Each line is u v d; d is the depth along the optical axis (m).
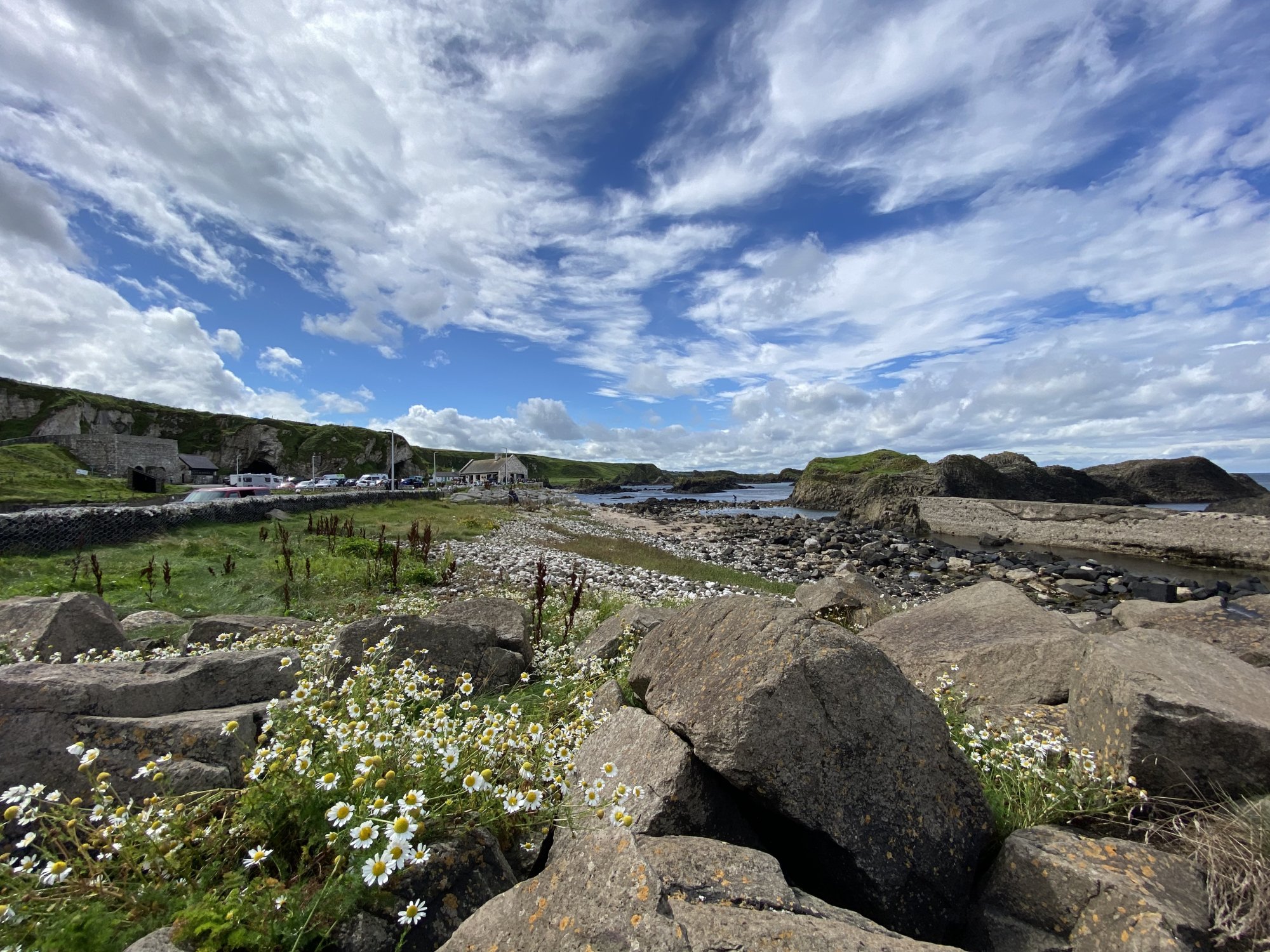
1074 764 4.01
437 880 2.65
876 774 3.37
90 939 2.20
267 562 16.02
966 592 7.86
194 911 2.26
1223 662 4.64
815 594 11.13
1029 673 5.81
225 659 4.68
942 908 3.14
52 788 3.29
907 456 95.44
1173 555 34.94
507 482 119.44
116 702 3.83
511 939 2.22
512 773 3.49
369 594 13.45
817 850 3.27
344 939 2.36
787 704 3.44
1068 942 2.78
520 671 7.23
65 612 7.31
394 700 3.79
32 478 44.06
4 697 3.48
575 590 11.40
